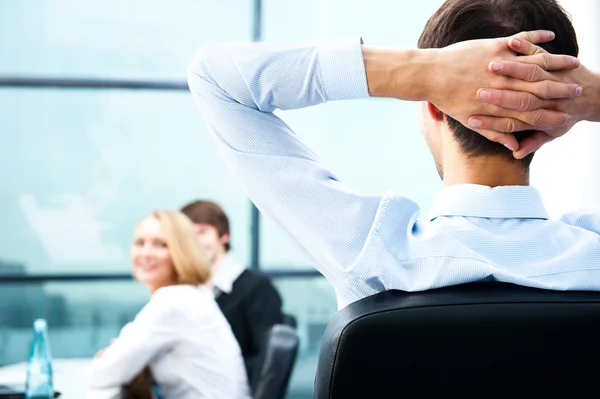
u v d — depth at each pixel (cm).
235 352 277
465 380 65
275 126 79
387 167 502
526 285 72
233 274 337
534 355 65
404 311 65
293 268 494
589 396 66
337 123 499
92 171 495
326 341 67
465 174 78
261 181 77
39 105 490
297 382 490
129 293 491
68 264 492
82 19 502
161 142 496
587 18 398
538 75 71
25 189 490
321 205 76
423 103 82
